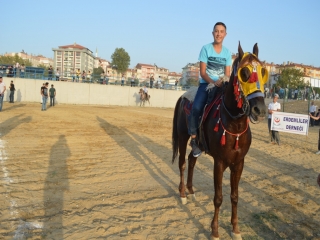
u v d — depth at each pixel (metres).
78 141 10.76
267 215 5.16
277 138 12.42
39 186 6.00
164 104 37.56
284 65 78.06
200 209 5.32
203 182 6.89
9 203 5.13
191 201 5.68
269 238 4.39
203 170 7.89
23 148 9.16
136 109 29.83
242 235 4.43
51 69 34.22
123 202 5.45
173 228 4.55
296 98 32.06
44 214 4.79
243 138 4.07
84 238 4.11
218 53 4.88
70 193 5.74
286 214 5.27
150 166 7.97
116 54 67.31
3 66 32.00
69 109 24.06
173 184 6.61
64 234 4.18
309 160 9.74
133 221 4.70
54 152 8.89
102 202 5.39
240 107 3.74
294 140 14.21
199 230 4.55
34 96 30.19
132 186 6.35
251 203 5.73
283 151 11.10
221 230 4.59
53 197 5.49
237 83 3.71
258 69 3.56
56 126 13.92
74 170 7.21
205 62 4.84
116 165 7.88
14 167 7.16
